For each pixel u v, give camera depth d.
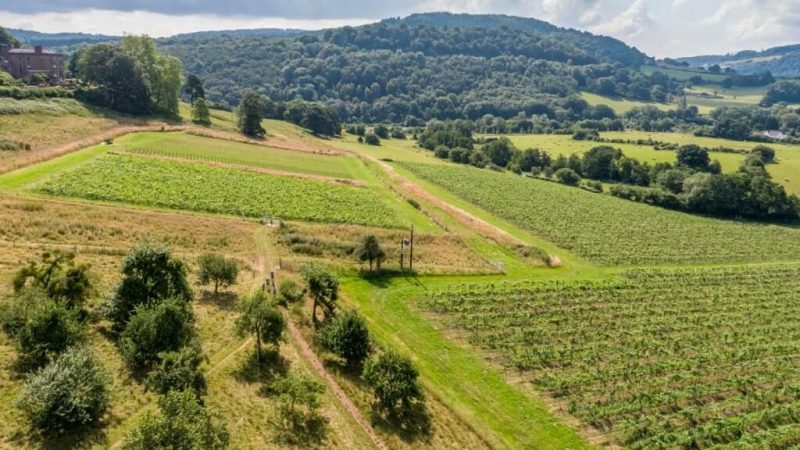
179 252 65.00
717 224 122.25
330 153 150.88
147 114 150.12
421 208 102.75
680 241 102.94
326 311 54.44
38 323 36.41
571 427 41.62
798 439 41.09
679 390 46.88
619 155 163.75
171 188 87.94
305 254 71.44
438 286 67.31
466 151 180.75
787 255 99.56
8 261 52.09
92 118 128.50
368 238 69.44
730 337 58.59
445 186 130.62
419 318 57.91
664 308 65.88
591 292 69.38
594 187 149.25
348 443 36.22
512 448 39.06
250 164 115.88
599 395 45.75
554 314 61.38
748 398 46.44
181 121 154.12
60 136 107.88
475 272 73.81
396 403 40.59
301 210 88.94
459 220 98.69
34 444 30.03
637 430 40.88
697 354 54.03
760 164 152.62
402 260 72.69
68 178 82.56
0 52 169.00
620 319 61.50
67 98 135.75
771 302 70.44
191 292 49.31
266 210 85.94
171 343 39.50
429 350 51.50
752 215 131.88
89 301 46.22
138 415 33.75
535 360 50.38
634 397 45.56
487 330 56.31
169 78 158.25
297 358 45.19
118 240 64.56
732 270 84.62
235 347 44.22
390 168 143.00
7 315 38.62
